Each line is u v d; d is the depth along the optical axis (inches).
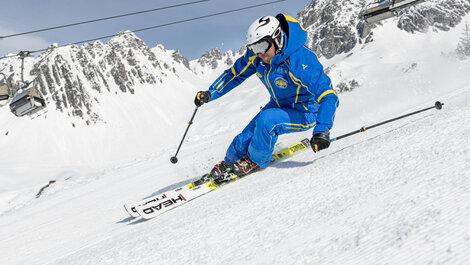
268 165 167.8
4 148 4104.3
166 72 6446.9
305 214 71.7
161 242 85.2
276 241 62.0
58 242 153.7
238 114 4242.1
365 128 156.5
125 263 77.2
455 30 5447.8
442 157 79.5
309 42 6402.6
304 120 155.6
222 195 136.0
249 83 5467.5
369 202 65.8
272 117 150.0
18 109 302.7
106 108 5029.5
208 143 693.9
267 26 131.2
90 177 654.5
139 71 5866.1
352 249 48.5
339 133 246.2
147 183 293.0
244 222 79.7
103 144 4436.5
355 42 5738.2
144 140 4554.6
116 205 217.5
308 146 183.0
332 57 5856.3
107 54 5880.9
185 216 116.7
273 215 78.0
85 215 209.2
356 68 4271.7
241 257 60.4
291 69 139.3
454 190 56.5
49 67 5068.9
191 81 7106.3
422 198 58.0
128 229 134.2
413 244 44.1
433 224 46.8
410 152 94.7
